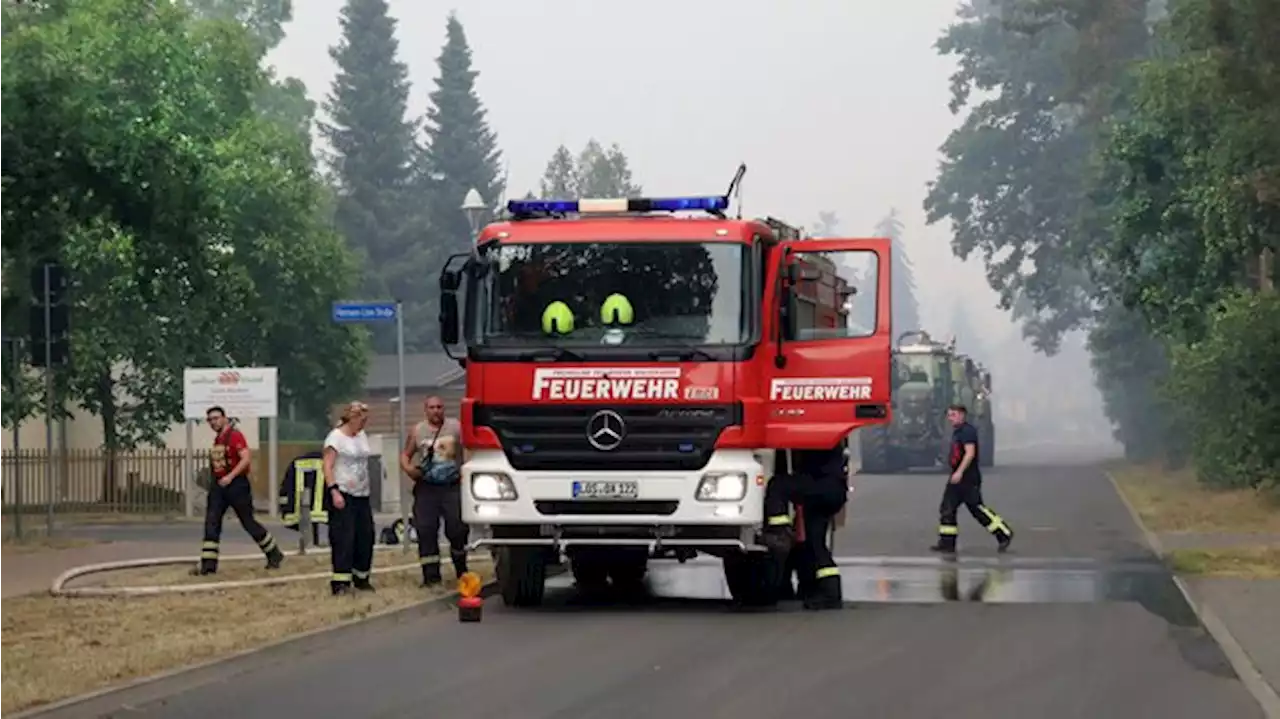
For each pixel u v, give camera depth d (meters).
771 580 26.86
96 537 44.34
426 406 29.31
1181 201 55.78
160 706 18.20
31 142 39.06
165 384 66.69
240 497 32.03
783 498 26.05
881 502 57.34
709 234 25.34
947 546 37.47
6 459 59.16
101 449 65.44
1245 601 26.08
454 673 20.20
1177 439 77.12
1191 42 45.12
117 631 23.39
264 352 77.88
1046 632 23.42
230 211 70.50
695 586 30.97
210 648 21.42
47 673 19.36
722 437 24.98
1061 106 115.81
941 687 18.78
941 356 85.75
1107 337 94.31
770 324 25.69
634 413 25.09
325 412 81.19
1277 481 47.06
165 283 44.81
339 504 27.84
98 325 62.12
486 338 25.45
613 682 19.25
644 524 25.14
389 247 141.00
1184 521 45.50
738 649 21.89
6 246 40.62
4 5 53.09
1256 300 45.69
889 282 25.88
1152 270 56.84
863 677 19.48
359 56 145.38
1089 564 34.25
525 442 25.25
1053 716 17.00
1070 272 118.31
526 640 23.12
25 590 29.30
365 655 21.97
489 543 25.31
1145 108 53.31
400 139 145.50
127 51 61.28
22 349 53.22
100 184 40.00
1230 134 43.59
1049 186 115.56
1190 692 18.47
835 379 25.77
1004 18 107.69
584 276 25.41
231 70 72.81
